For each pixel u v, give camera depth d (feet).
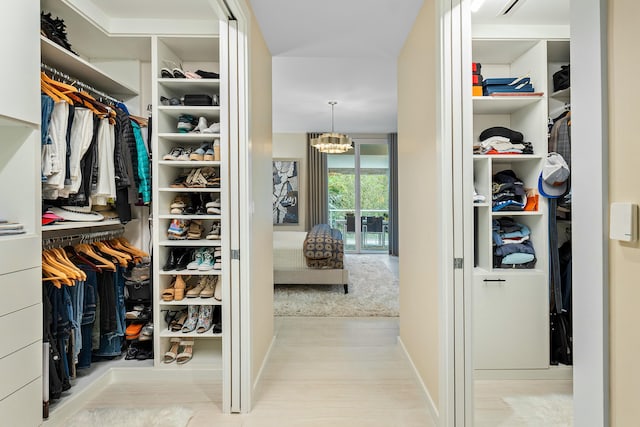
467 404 5.65
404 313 8.95
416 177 7.64
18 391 4.93
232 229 6.72
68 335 6.64
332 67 12.75
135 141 8.22
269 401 7.01
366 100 16.72
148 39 8.21
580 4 2.89
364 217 25.36
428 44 6.63
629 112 2.50
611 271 2.68
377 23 7.80
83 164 7.00
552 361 8.17
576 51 2.95
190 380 7.99
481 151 8.21
